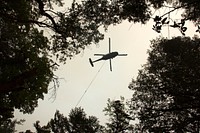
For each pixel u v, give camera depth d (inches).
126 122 676.7
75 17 516.4
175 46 557.6
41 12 530.9
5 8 566.9
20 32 636.7
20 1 573.3
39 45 658.8
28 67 661.9
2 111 512.7
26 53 652.1
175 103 537.0
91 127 853.8
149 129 563.8
